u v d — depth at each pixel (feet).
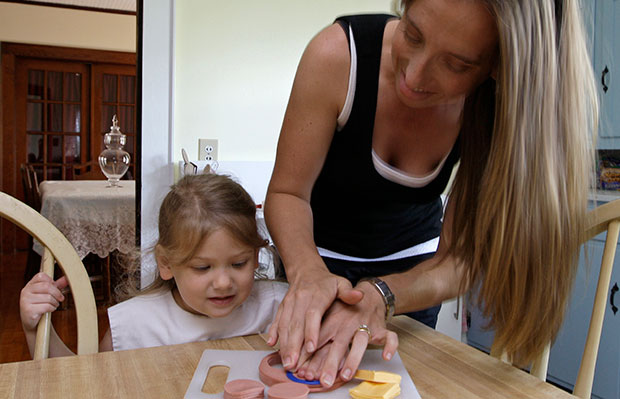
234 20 7.39
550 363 7.54
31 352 3.01
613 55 6.83
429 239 3.87
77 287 2.98
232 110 7.48
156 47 6.83
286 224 2.95
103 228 9.81
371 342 2.38
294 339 2.30
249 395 2.01
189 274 3.22
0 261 16.69
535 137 2.26
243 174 7.29
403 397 2.13
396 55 2.49
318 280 2.57
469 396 2.20
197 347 2.62
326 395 2.12
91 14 18.57
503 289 2.50
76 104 18.89
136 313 3.45
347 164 3.18
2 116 17.84
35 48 18.10
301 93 2.98
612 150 6.94
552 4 2.16
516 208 2.32
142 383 2.20
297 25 7.80
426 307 2.87
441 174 3.33
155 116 6.91
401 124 3.03
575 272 2.56
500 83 2.25
